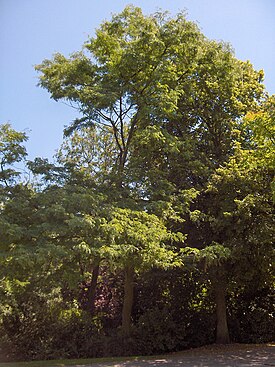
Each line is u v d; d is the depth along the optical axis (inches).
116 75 627.2
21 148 547.2
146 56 622.8
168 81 637.3
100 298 754.2
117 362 531.5
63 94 628.1
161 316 660.1
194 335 694.5
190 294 720.3
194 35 663.1
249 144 709.3
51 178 561.9
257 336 716.0
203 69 704.4
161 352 639.1
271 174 605.3
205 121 737.0
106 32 674.2
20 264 406.3
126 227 474.3
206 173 644.1
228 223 581.9
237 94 733.3
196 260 567.2
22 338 633.6
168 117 645.3
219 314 696.4
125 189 591.5
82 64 642.8
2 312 629.0
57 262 470.9
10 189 521.7
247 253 577.9
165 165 689.6
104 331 664.4
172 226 641.0
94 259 486.6
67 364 519.5
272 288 760.3
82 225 420.8
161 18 672.4
